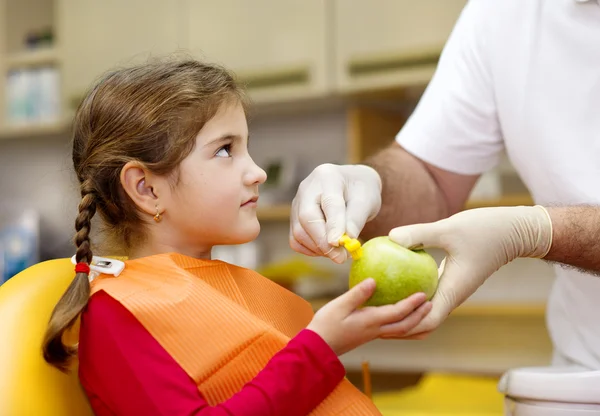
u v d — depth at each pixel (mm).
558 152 1041
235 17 2438
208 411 706
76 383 850
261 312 898
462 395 1862
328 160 2658
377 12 2227
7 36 2977
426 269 761
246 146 913
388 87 2219
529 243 891
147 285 806
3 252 2730
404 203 1159
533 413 926
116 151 880
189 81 880
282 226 2738
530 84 1067
